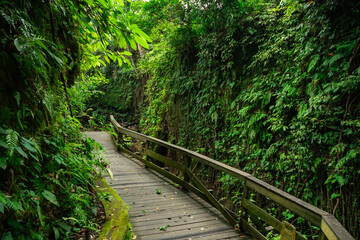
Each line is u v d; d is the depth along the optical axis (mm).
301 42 4438
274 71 5090
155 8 6887
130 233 2748
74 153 2512
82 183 2660
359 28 3600
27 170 1564
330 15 3947
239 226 3221
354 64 3609
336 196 3576
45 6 1890
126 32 1943
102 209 2904
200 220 3479
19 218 1389
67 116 2371
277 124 4688
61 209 2023
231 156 6055
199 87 7566
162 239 2891
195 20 6902
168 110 9359
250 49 5895
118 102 14625
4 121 1352
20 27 1360
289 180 4508
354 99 3547
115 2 1907
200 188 4164
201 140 7227
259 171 5195
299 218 4031
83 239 2082
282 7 5000
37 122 1718
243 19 5676
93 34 2637
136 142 11078
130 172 5727
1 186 1290
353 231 3355
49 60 1786
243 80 6039
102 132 10812
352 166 3471
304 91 4375
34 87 1604
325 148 3928
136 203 3977
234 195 5531
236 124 5973
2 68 1344
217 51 6363
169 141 8883
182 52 8242
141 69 11914
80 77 3451
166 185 4988
